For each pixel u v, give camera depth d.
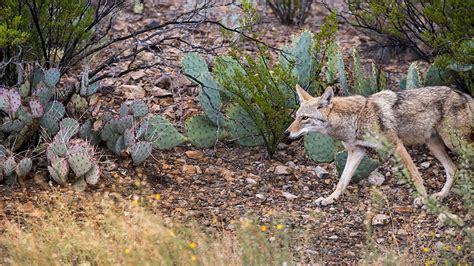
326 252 10.73
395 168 10.22
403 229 11.46
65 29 13.45
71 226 9.89
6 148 12.22
